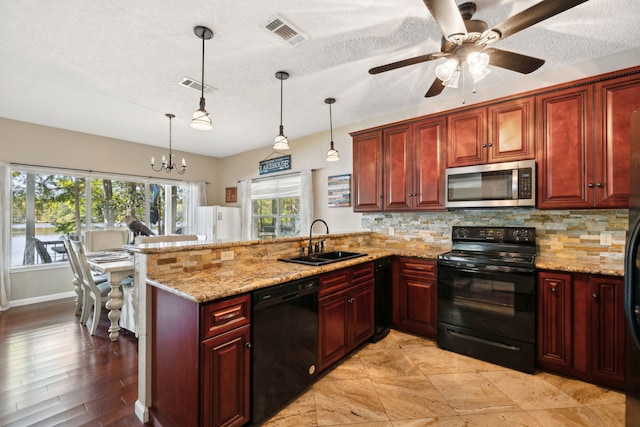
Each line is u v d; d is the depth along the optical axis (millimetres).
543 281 2229
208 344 1447
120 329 3178
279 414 1804
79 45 2199
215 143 5145
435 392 2023
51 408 1863
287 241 2611
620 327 1965
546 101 2381
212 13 1868
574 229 2508
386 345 2730
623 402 1885
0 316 3549
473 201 2668
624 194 2072
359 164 3488
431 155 2959
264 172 5359
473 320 2486
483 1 1781
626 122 2072
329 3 1790
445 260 2631
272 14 1883
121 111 3572
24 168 4012
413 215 3424
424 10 1847
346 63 2492
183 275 1867
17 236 4035
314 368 2053
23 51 2277
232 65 2506
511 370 2297
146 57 2375
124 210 4996
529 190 2391
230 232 5586
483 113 2670
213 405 1468
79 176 4523
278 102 3314
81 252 2984
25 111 3580
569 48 2316
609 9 1852
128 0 1744
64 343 2797
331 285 2232
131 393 2025
